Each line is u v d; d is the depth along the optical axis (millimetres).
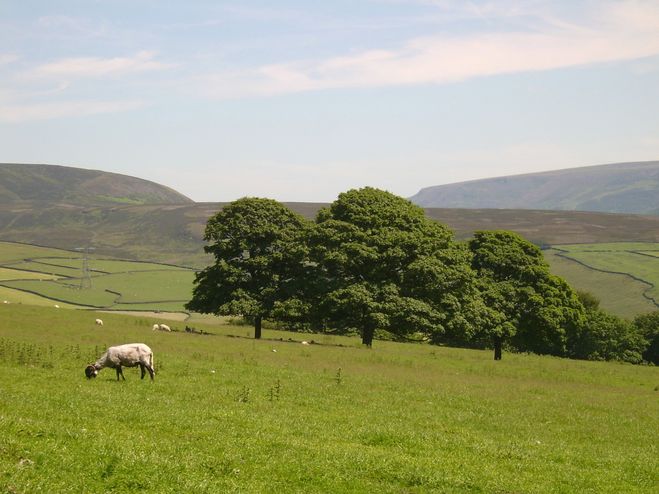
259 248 67250
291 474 16875
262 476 16453
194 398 27000
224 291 65875
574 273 193625
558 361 68750
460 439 23547
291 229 68125
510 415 30547
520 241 73562
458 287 65750
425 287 63250
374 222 66375
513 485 17984
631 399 40562
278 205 69188
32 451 15188
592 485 19078
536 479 19062
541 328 70812
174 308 140250
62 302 138125
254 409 25703
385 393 33344
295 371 38938
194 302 66688
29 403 21703
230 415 23359
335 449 19719
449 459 20297
